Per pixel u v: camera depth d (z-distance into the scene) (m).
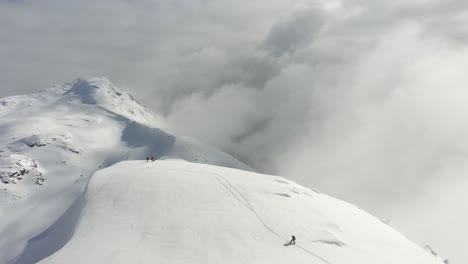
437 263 44.75
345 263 36.53
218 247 35.97
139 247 34.22
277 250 36.97
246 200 48.38
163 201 45.16
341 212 54.12
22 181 135.62
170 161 69.06
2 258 83.88
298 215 46.47
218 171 60.91
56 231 54.03
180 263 32.25
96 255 31.88
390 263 39.03
